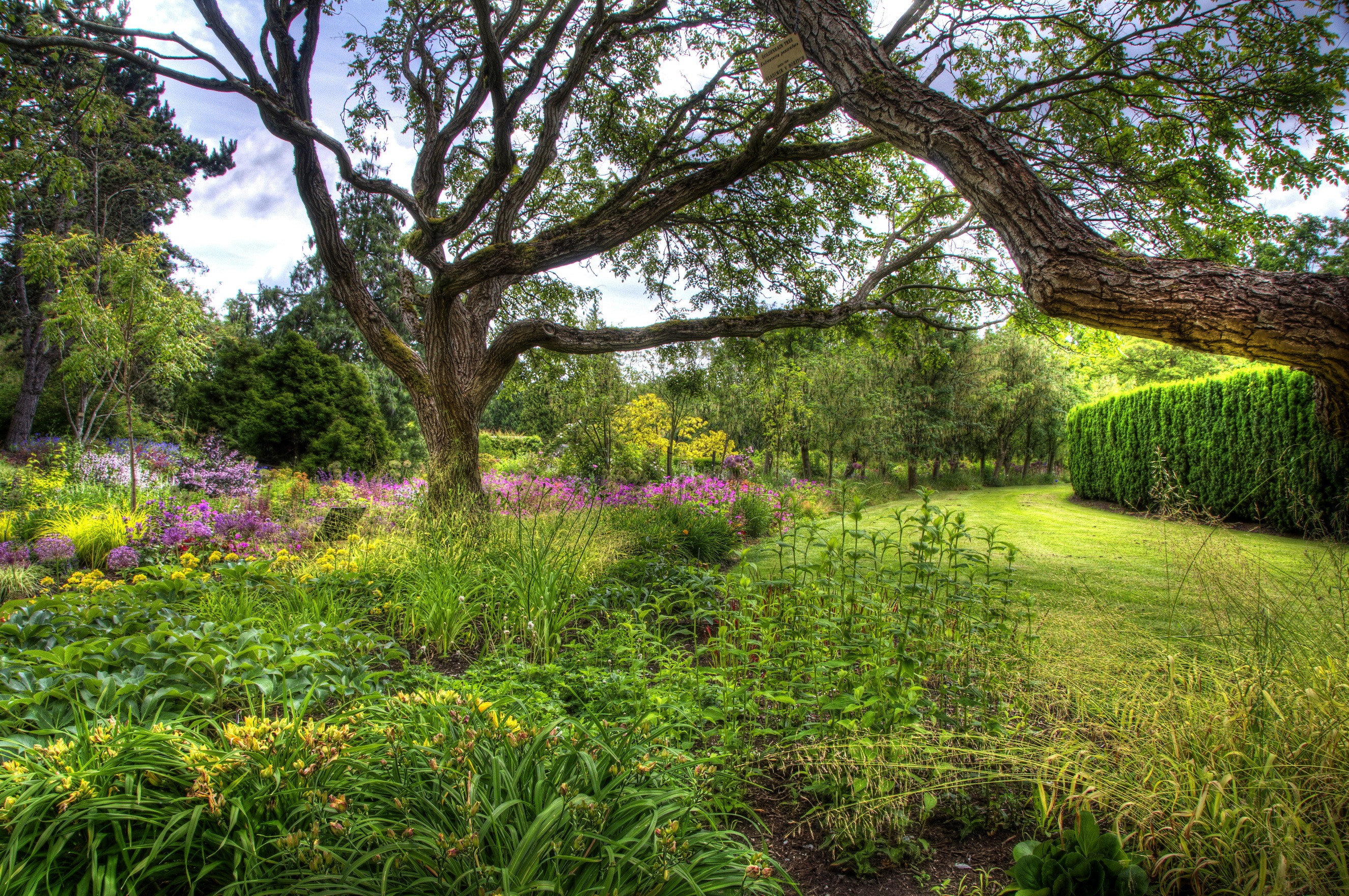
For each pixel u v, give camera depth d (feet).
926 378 59.06
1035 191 7.70
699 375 28.19
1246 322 6.21
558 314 30.07
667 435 45.50
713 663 10.39
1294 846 4.58
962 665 8.46
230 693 6.98
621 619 11.30
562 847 4.20
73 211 45.09
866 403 50.42
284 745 4.78
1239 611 7.89
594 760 5.03
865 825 5.77
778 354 29.91
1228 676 6.71
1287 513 23.06
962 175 8.21
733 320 21.44
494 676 8.52
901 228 24.62
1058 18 14.12
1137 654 8.05
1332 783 5.12
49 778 4.21
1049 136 16.62
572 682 8.36
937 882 5.41
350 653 8.90
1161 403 35.68
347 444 45.52
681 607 13.70
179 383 49.47
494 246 17.16
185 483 33.14
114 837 4.18
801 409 48.44
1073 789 5.65
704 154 20.84
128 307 24.07
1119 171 15.74
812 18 9.92
